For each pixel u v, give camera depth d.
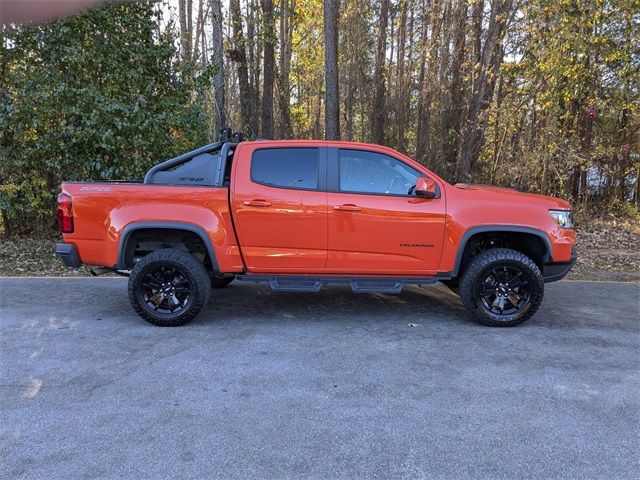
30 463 2.80
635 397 3.69
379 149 5.18
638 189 15.23
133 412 3.38
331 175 5.11
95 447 2.97
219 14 13.73
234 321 5.38
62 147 9.34
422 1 18.25
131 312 5.66
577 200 14.68
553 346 4.72
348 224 5.05
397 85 19.22
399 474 2.74
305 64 26.45
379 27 19.78
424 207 5.09
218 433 3.14
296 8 21.94
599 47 12.41
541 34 12.75
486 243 5.66
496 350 4.60
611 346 4.73
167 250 5.13
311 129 25.50
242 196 5.03
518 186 13.77
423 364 4.25
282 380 3.91
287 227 5.05
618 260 9.36
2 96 9.30
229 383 3.85
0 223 10.70
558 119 13.09
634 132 14.12
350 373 4.06
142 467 2.78
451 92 16.12
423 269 5.18
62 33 8.90
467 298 5.20
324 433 3.15
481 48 16.09
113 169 9.70
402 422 3.30
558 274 5.37
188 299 5.11
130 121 9.57
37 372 4.01
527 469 2.80
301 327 5.20
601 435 3.17
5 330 5.00
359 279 5.24
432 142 16.50
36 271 7.91
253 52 18.75
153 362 4.23
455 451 2.97
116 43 9.57
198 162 5.32
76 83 9.38
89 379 3.89
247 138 15.58
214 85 13.69
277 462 2.84
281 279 5.21
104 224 5.04
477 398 3.65
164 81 10.47
